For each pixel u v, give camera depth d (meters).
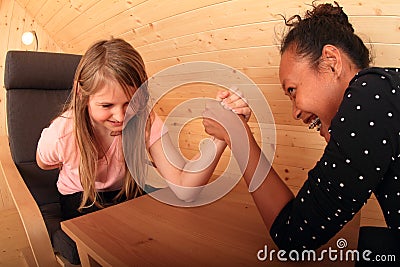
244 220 0.90
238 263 0.70
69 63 1.82
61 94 1.82
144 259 0.71
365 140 0.64
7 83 1.70
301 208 0.70
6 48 2.64
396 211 0.71
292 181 2.04
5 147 1.69
